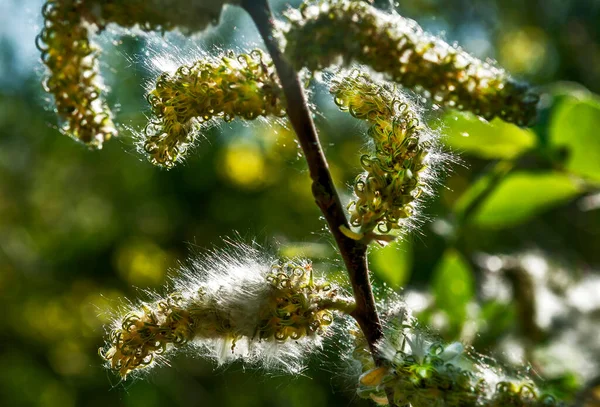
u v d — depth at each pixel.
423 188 0.31
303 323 0.31
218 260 0.32
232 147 0.94
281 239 0.58
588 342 0.42
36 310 1.26
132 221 1.17
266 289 0.31
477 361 0.32
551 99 0.39
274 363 0.32
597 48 0.97
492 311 0.45
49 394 1.17
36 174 1.26
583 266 0.51
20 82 1.15
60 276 1.25
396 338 0.31
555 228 0.65
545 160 0.41
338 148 0.70
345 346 0.34
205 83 0.30
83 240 1.24
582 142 0.40
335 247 0.41
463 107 0.28
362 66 0.30
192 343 0.32
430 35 0.29
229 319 0.31
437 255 0.44
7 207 1.35
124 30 0.29
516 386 0.29
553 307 0.45
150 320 0.31
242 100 0.30
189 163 0.99
